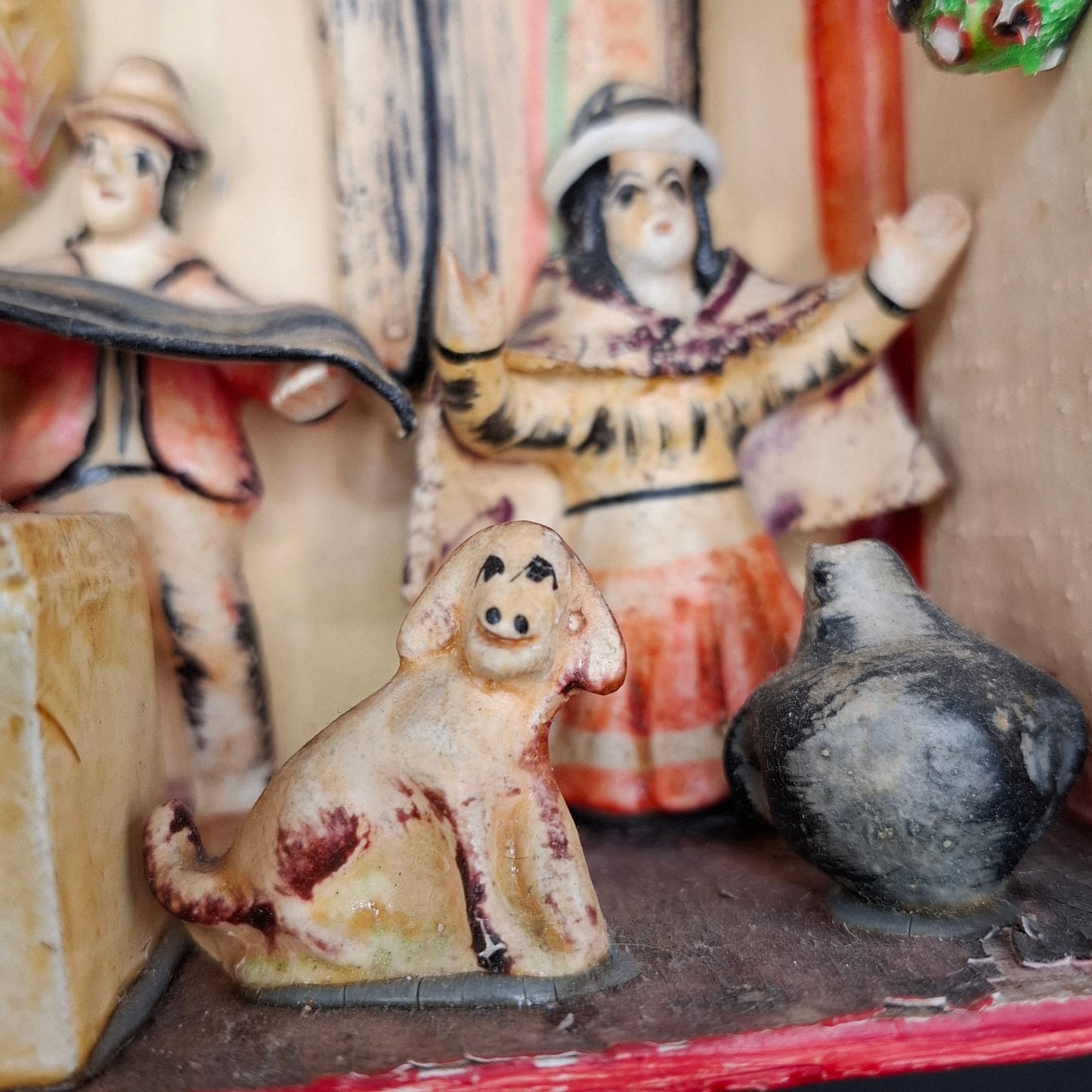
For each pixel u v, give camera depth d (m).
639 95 1.17
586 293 1.16
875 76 1.26
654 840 1.08
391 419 1.16
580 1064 0.69
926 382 1.27
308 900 0.76
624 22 1.22
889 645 0.89
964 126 1.16
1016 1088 0.73
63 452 1.05
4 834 0.67
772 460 1.25
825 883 0.96
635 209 1.14
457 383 1.04
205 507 1.09
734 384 1.17
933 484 1.21
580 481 1.17
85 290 1.02
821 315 1.17
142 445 1.07
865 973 0.79
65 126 1.11
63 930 0.68
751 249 1.26
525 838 0.77
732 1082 0.70
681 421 1.14
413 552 1.13
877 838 0.82
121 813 0.81
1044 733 0.85
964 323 1.19
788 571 1.27
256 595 1.16
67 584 0.73
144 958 0.82
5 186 1.09
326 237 1.18
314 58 1.18
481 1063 0.69
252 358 0.99
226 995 0.80
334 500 1.19
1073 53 0.98
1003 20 0.95
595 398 1.14
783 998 0.76
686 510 1.14
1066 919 0.85
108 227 1.07
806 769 0.84
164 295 1.07
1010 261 1.10
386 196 1.18
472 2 1.20
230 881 0.78
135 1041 0.73
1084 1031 0.73
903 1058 0.72
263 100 1.17
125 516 0.90
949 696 0.81
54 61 1.10
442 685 0.79
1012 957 0.80
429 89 1.19
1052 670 1.05
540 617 0.76
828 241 1.27
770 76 1.26
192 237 1.15
